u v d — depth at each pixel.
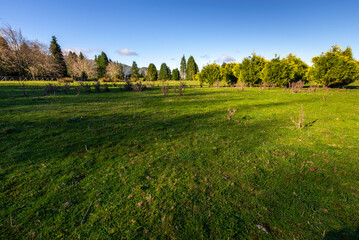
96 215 2.47
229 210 2.56
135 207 2.62
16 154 4.21
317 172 3.52
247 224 2.32
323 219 2.38
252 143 5.07
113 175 3.46
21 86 21.03
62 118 7.46
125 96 15.28
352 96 13.76
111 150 4.61
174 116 8.27
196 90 21.73
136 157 4.23
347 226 2.25
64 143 4.96
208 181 3.26
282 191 2.97
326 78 20.39
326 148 4.59
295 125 6.64
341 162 3.87
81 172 3.56
